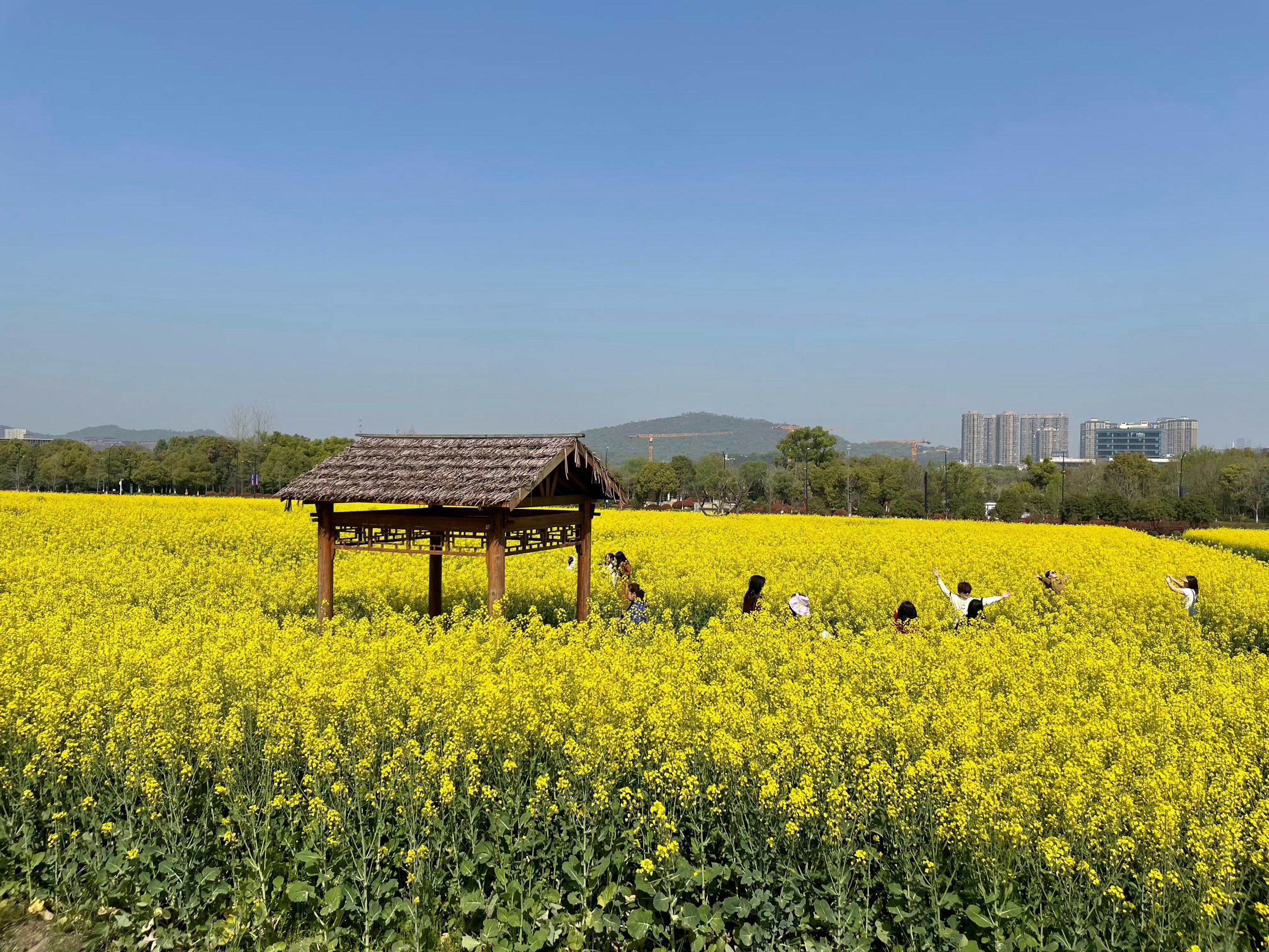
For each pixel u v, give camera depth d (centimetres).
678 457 12350
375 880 616
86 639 1119
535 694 837
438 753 724
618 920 596
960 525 4191
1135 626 1483
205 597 1578
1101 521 6756
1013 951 528
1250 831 602
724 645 1167
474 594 1734
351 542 1395
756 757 705
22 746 758
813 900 584
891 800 651
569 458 1365
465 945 586
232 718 744
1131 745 726
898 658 1039
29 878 654
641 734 748
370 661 970
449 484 1284
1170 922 530
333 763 688
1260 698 939
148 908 629
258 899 616
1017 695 948
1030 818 591
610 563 1888
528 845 636
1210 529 5325
